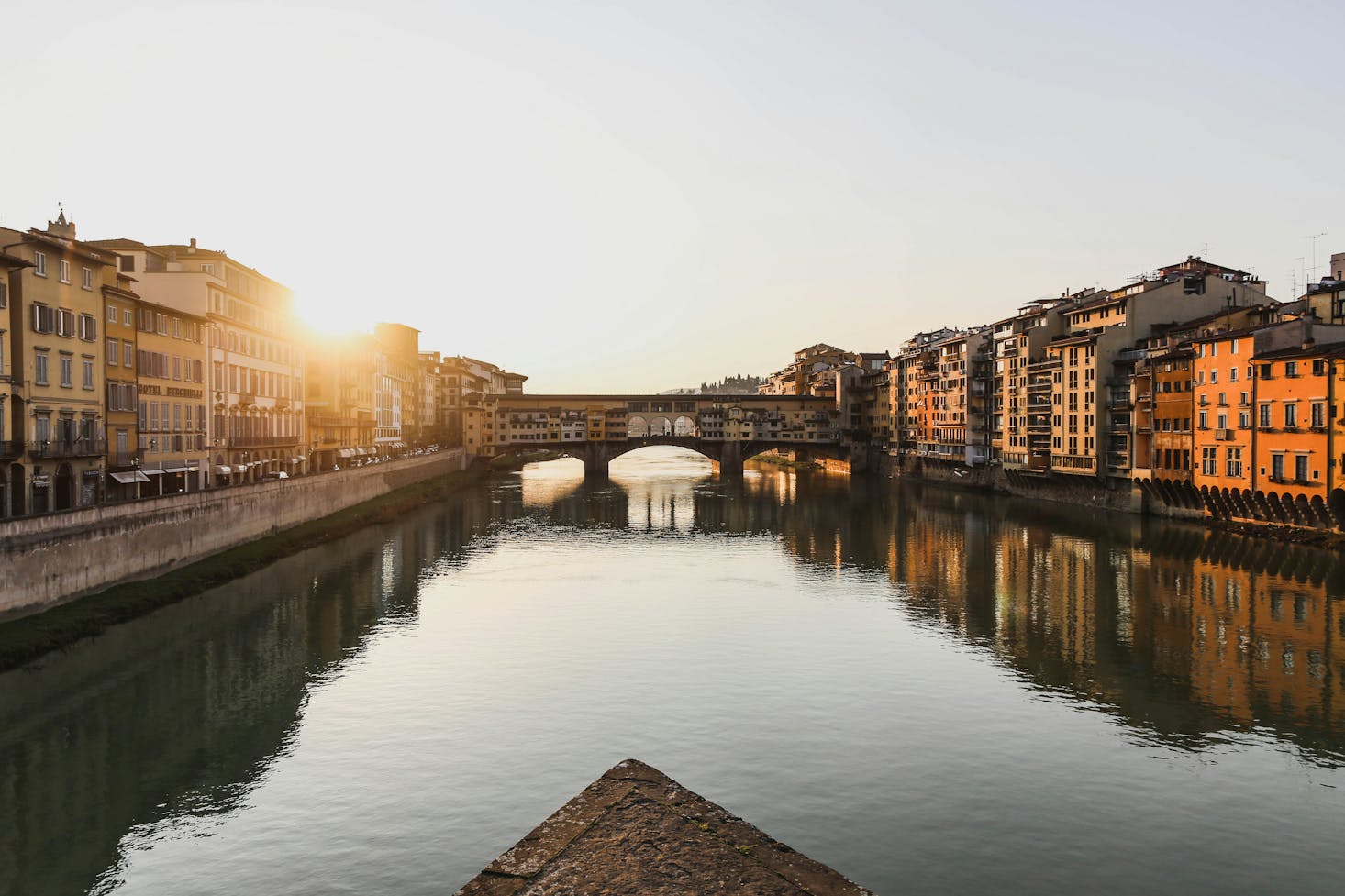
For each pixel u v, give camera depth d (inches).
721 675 1649.9
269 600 2198.6
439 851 1011.9
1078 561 2755.9
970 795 1158.3
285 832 1053.2
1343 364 2662.4
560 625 2009.1
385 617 2063.2
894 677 1636.3
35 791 1151.6
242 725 1381.6
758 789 1172.5
